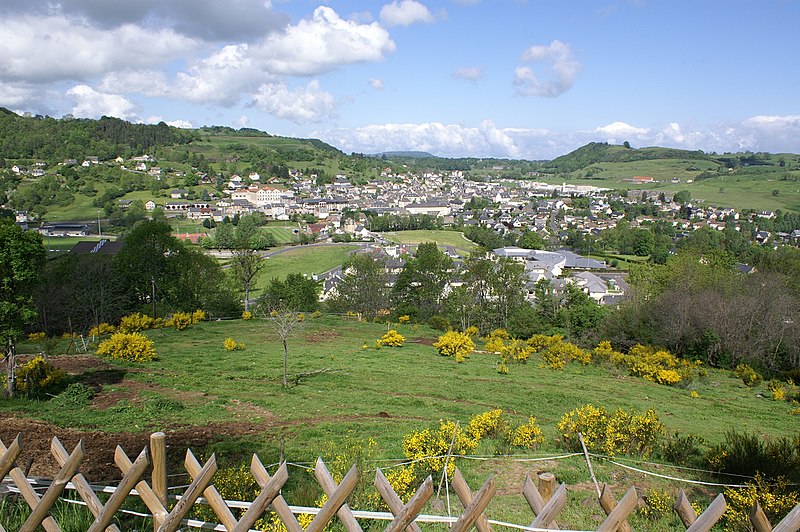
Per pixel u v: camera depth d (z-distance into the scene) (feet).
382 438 50.16
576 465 41.45
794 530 8.82
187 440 48.42
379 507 27.63
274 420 58.54
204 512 24.91
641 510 31.55
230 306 172.65
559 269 357.41
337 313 193.26
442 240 509.35
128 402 63.26
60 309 143.02
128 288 162.20
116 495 12.34
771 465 37.04
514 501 32.76
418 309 187.83
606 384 95.14
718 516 9.25
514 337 162.81
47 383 65.92
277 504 11.46
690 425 67.36
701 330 137.80
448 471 34.76
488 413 49.62
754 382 109.40
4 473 13.73
